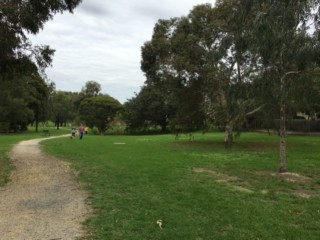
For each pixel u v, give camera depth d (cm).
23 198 938
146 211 796
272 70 1213
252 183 1130
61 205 862
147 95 6372
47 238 629
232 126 2492
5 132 5916
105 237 634
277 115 2327
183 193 970
